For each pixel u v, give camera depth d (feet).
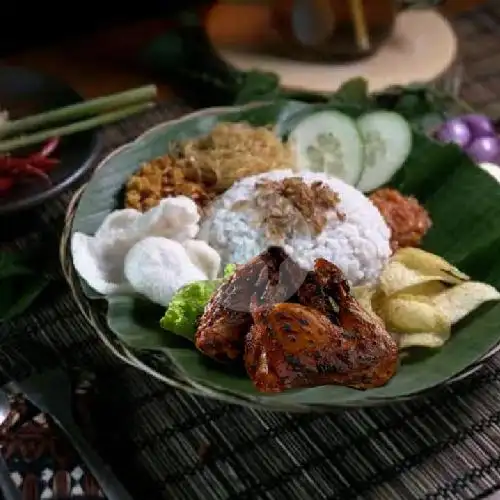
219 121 3.10
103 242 2.80
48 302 2.90
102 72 3.53
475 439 2.68
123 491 2.56
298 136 3.09
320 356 2.54
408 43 3.57
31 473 2.56
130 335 2.66
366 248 2.84
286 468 2.63
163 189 2.96
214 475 2.62
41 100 3.22
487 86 3.55
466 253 2.89
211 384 2.57
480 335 2.68
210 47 3.56
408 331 2.69
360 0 3.39
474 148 3.22
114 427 2.68
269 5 3.56
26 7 3.63
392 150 3.05
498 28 3.75
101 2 3.68
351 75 3.47
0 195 2.95
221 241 2.87
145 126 3.34
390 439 2.68
